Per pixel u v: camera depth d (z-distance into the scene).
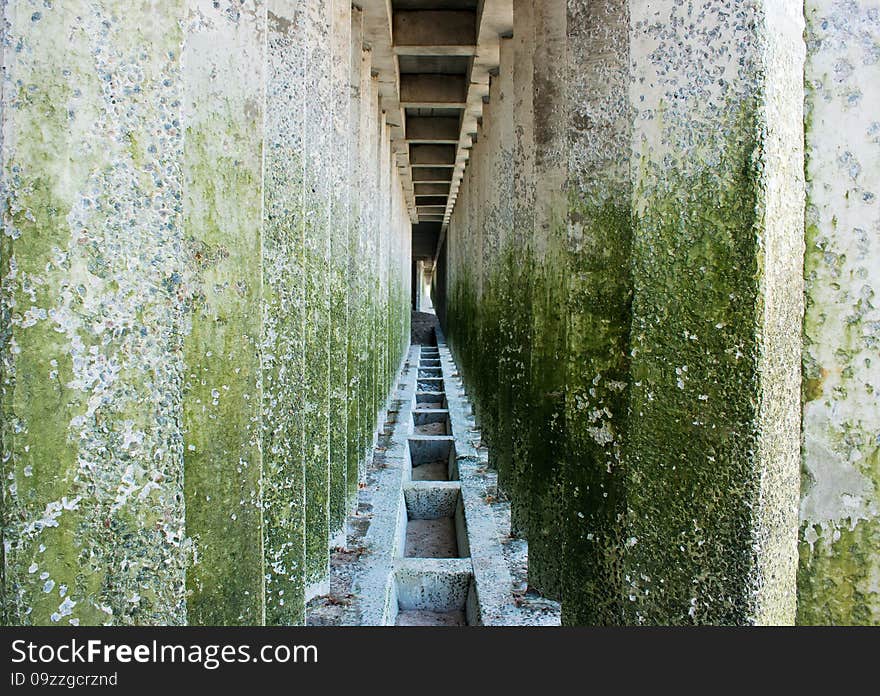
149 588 1.80
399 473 7.40
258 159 2.38
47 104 1.62
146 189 1.76
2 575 1.61
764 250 1.95
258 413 2.40
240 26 2.31
